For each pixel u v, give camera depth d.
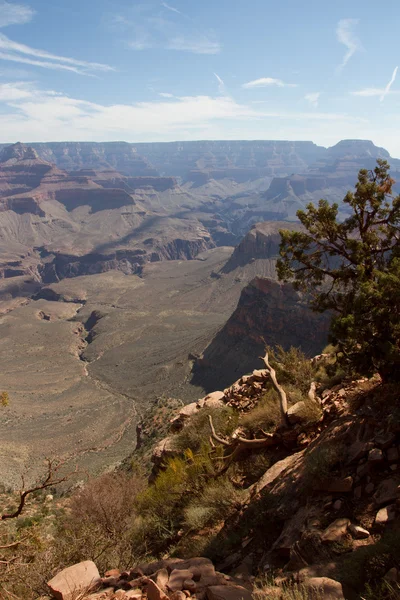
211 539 8.26
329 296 11.62
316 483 7.38
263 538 7.30
